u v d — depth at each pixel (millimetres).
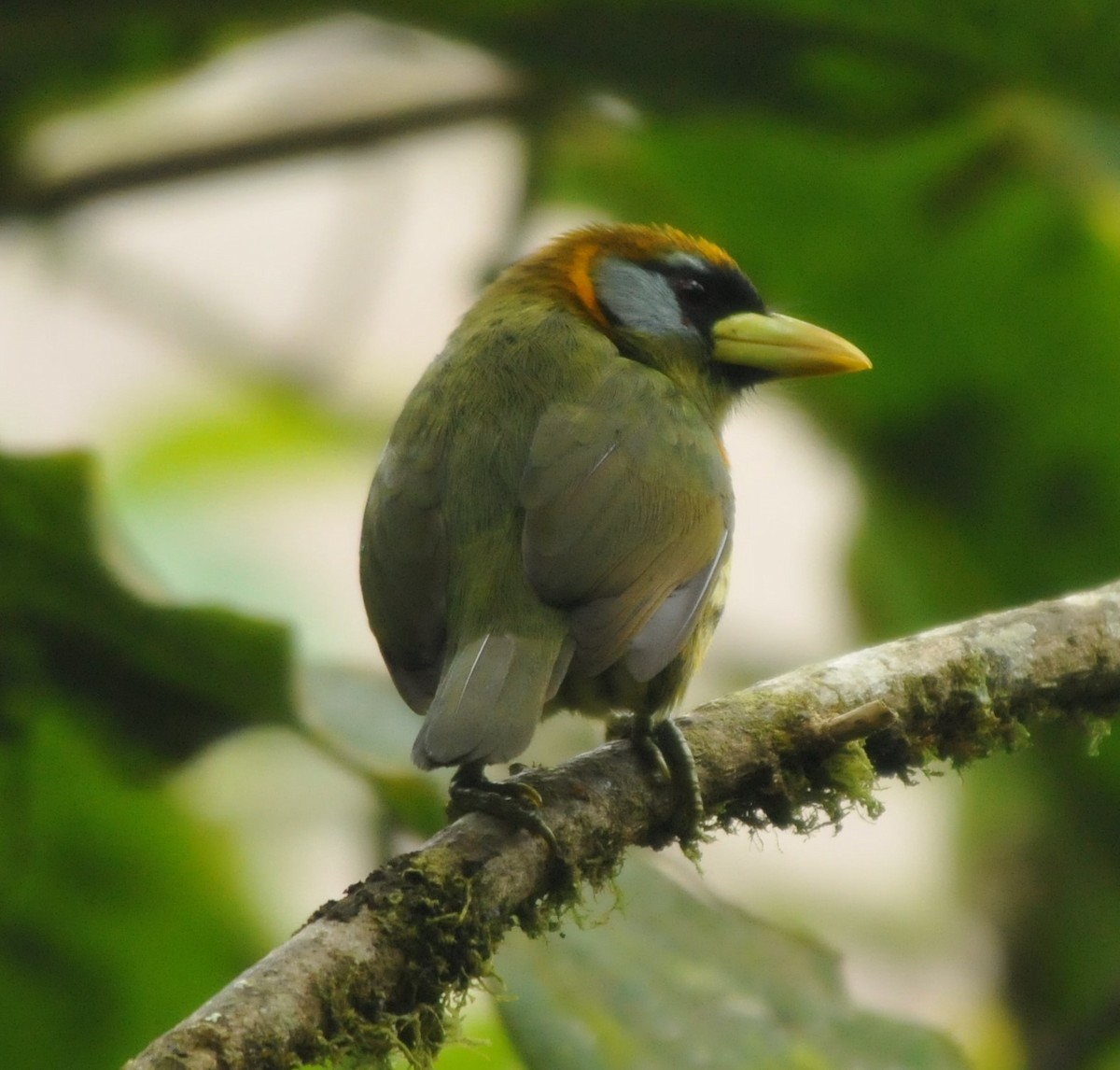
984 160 12172
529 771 7469
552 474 8312
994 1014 12617
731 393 10320
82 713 8828
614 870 7320
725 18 9078
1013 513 13656
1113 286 13000
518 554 8070
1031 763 13086
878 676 7902
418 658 7992
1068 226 12703
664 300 10047
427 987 6418
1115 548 13648
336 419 14359
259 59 11742
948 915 13023
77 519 8102
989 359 13383
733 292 10250
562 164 13219
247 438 14148
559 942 7754
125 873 9914
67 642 8594
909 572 13820
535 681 7531
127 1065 5684
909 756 7938
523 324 9328
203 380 14242
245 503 13914
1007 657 8086
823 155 12477
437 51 11711
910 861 13180
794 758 7691
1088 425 13477
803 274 13297
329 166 12367
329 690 8852
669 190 13094
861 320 13398
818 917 12852
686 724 7633
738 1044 7512
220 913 10148
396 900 6480
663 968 7785
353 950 6305
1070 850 12984
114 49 10320
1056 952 12781
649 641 7836
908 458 13766
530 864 6922
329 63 11719
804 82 9516
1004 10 9023
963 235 12883
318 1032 6133
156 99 11328
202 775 10734
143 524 13578
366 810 9094
